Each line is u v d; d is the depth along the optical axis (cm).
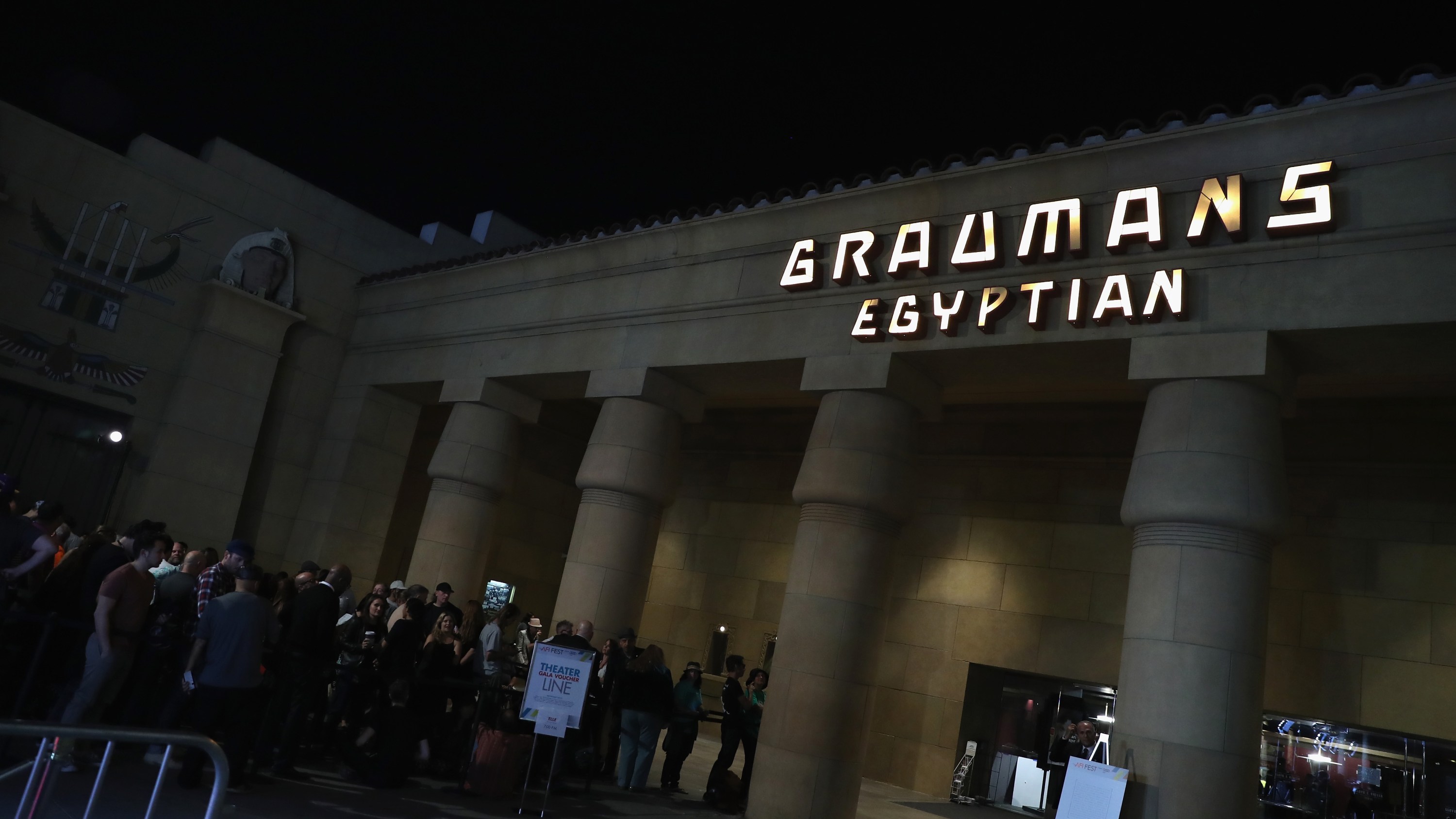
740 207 1446
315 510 1958
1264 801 1298
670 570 2044
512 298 1761
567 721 949
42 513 905
